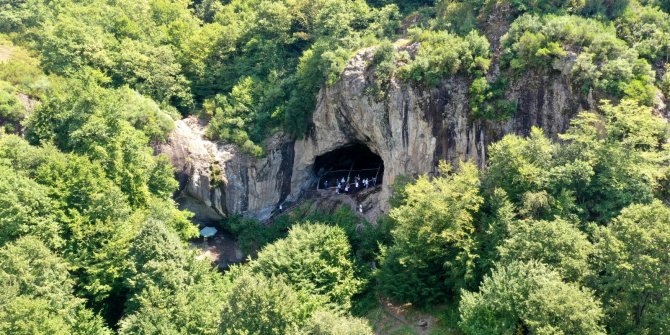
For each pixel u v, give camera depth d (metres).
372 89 53.03
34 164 44.56
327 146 60.47
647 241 28.47
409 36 57.44
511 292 30.41
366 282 43.72
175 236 44.00
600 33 46.81
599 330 28.02
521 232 34.12
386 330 41.44
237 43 68.31
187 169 57.50
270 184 61.22
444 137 50.78
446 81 50.59
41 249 36.81
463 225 38.62
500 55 49.62
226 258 57.19
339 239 44.97
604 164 37.62
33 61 60.41
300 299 37.25
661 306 28.12
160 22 73.44
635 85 42.97
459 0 58.62
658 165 38.75
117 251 41.38
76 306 37.72
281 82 61.50
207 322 35.78
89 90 50.19
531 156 39.59
